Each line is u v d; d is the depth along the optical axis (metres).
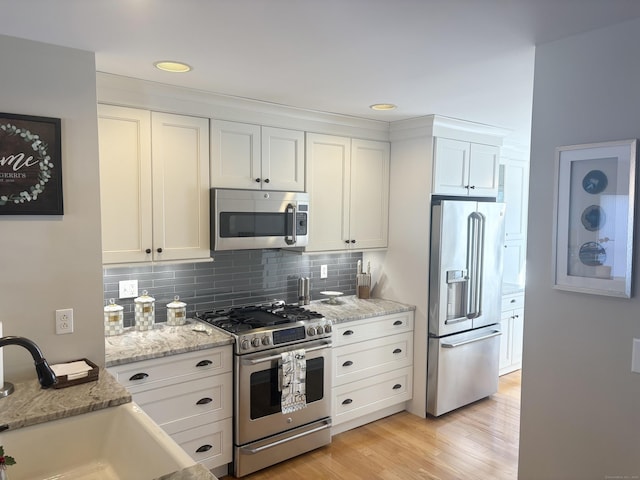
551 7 1.70
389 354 3.77
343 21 1.83
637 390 1.87
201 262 3.21
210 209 3.06
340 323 3.43
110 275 3.00
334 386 3.44
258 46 2.11
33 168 2.05
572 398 2.05
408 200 3.93
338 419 3.48
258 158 3.27
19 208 2.03
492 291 4.16
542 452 2.16
